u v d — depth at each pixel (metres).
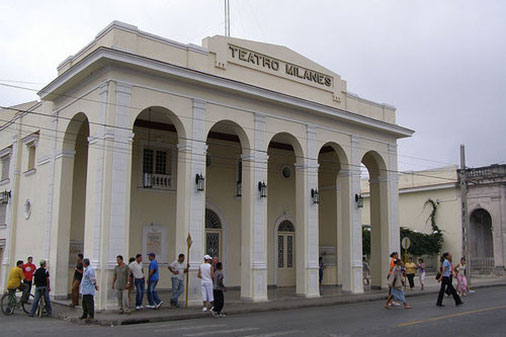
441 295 17.22
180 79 17.72
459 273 21.55
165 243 21.81
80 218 20.39
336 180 27.47
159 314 14.77
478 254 36.41
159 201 21.88
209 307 16.30
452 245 36.34
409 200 39.25
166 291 21.56
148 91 17.00
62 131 19.08
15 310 16.67
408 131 26.05
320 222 28.02
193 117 18.03
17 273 15.88
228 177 24.58
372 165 26.08
